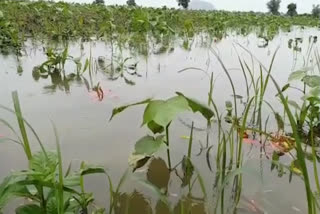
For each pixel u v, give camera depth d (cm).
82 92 271
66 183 114
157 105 146
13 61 376
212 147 191
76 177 117
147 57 442
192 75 344
